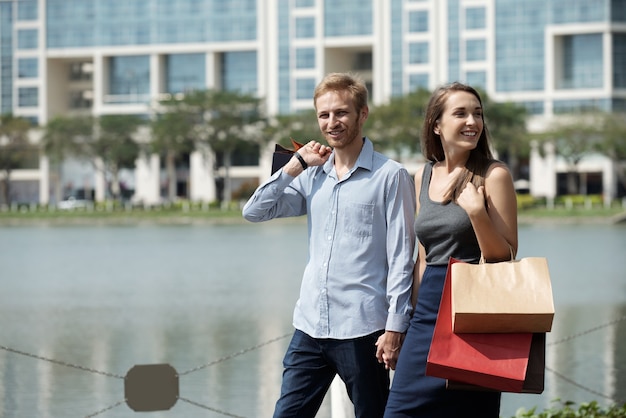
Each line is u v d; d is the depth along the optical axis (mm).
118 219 93062
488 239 6543
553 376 15641
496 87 115500
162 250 52094
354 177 7094
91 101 135500
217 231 74062
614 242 53094
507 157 112938
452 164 6930
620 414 10734
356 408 7117
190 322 23578
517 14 114625
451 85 6914
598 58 113812
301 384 7203
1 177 126750
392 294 6961
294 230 75000
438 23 117188
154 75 128250
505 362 6246
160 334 21547
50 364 17141
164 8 127375
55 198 128625
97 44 129250
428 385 6668
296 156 7223
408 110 91562
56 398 14438
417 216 6934
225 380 15500
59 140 106125
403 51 118312
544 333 6320
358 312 7016
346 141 7090
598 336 19406
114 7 128750
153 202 126375
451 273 6359
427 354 6711
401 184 7035
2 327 23062
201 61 127875
